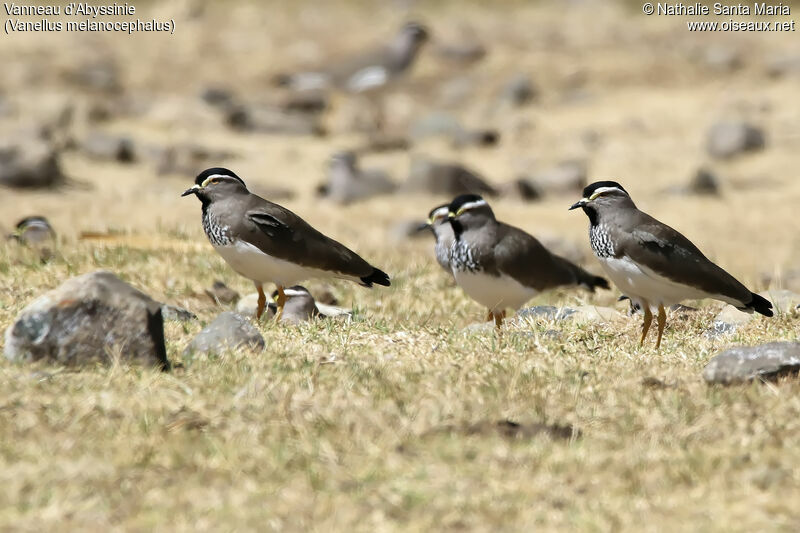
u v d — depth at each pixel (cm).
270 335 1184
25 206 2348
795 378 1017
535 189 2789
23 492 784
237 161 2995
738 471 841
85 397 941
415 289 1614
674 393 991
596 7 4641
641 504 789
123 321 1029
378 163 3089
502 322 1379
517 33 4319
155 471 825
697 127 3394
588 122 3459
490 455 867
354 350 1142
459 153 3209
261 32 4294
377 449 870
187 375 1014
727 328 1334
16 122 3070
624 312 1452
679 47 4147
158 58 3991
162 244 1755
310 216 2480
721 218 2575
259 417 919
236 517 757
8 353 1030
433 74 3934
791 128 3350
